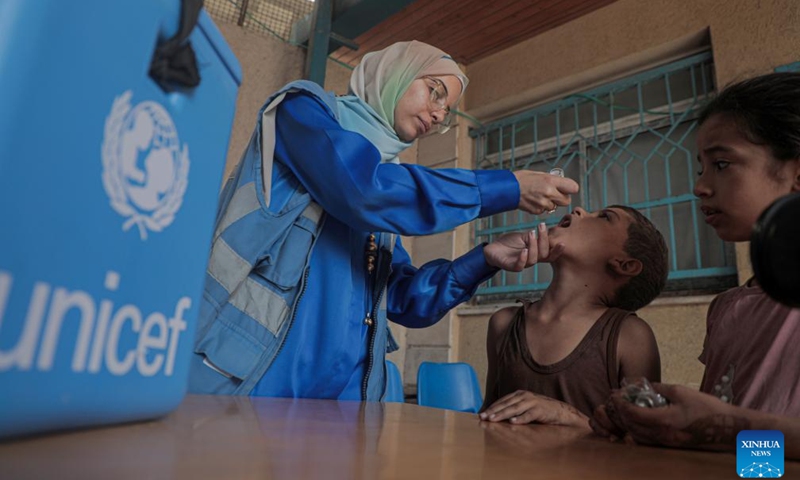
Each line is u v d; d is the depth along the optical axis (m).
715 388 0.55
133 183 0.24
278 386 0.78
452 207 0.79
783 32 2.16
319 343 0.82
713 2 2.40
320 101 0.85
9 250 0.18
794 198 0.18
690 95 2.55
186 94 0.28
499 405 0.58
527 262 0.86
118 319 0.23
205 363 0.71
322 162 0.76
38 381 0.19
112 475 0.16
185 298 0.29
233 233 0.76
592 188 2.81
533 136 3.09
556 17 2.87
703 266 2.35
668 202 2.50
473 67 3.33
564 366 0.79
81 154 0.20
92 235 0.21
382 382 0.93
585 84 2.89
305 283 0.81
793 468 0.27
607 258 0.85
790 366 0.49
